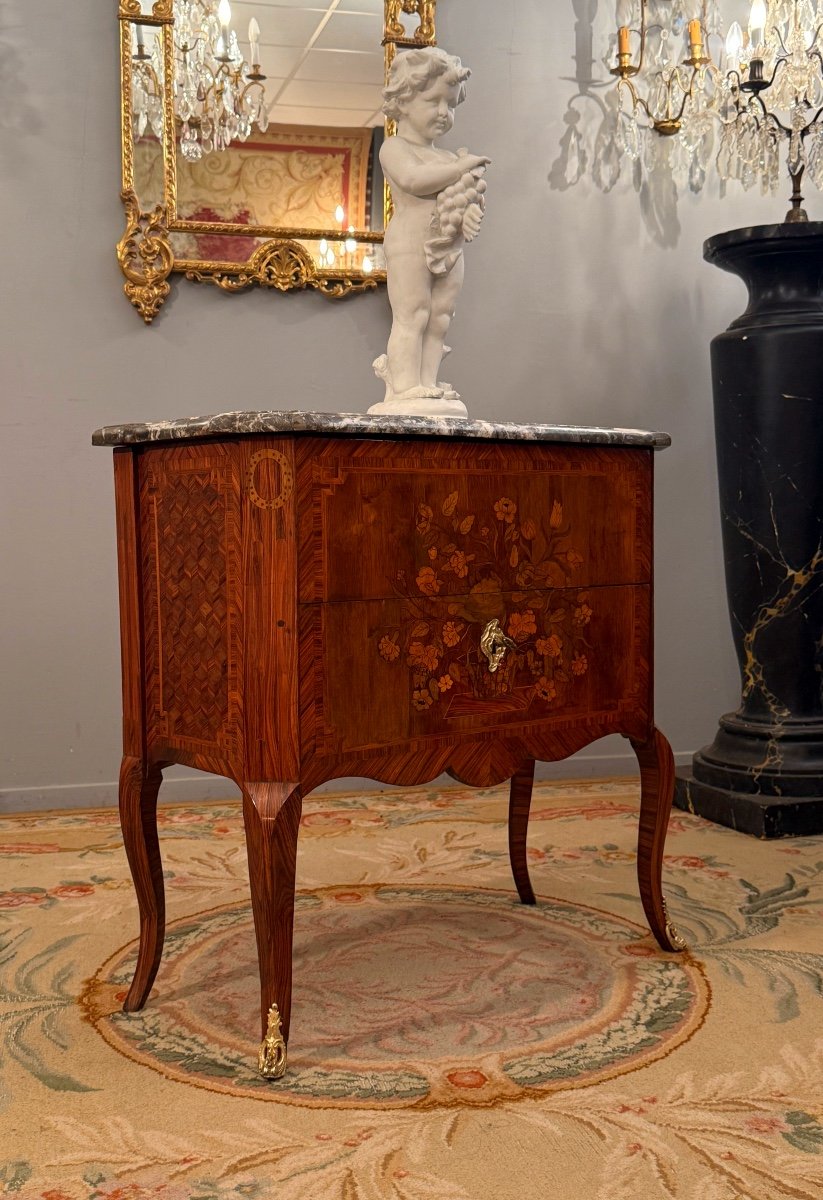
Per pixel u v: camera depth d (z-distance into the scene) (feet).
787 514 11.07
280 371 12.00
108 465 11.68
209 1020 6.74
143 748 6.88
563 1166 5.17
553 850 10.20
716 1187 4.99
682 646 13.39
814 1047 6.33
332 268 11.95
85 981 7.30
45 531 11.58
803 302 11.18
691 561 13.34
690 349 13.17
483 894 9.05
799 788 10.97
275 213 11.78
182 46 11.41
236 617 6.06
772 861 9.89
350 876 9.52
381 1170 5.14
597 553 7.27
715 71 11.82
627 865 9.75
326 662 6.04
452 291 7.59
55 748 11.74
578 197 12.71
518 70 12.44
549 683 7.06
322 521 5.98
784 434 10.97
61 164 11.35
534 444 6.89
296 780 5.97
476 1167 5.17
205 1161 5.23
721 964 7.55
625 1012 6.81
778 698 11.39
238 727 6.11
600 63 12.67
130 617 6.89
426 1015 6.79
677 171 12.98
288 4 11.62
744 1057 6.22
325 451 5.98
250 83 11.62
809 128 10.99
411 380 7.51
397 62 7.38
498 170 12.45
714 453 13.32
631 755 13.25
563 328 12.78
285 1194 4.96
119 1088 5.93
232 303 11.83
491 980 7.32
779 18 10.82
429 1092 5.86
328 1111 5.68
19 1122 5.58
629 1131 5.46
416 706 6.43
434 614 6.48
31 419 11.46
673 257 13.05
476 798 12.16
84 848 10.28
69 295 11.46
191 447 6.33
